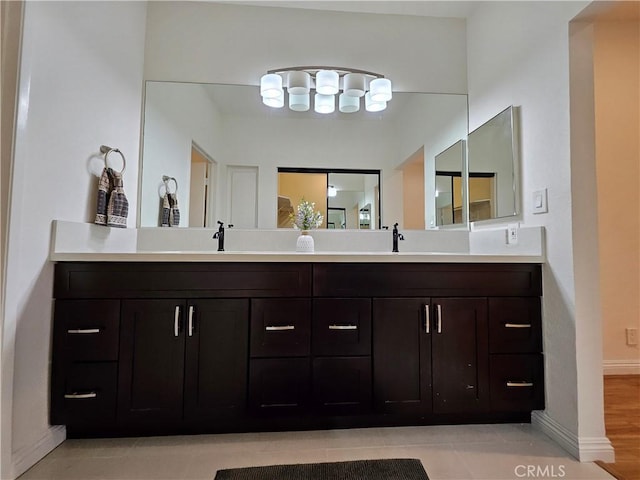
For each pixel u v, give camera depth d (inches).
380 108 91.7
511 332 64.6
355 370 62.3
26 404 51.8
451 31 94.6
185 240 85.7
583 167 58.4
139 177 85.3
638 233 99.0
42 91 53.6
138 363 59.2
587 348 57.2
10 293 48.4
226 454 55.9
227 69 89.0
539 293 65.2
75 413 57.6
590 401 56.7
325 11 92.0
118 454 55.7
